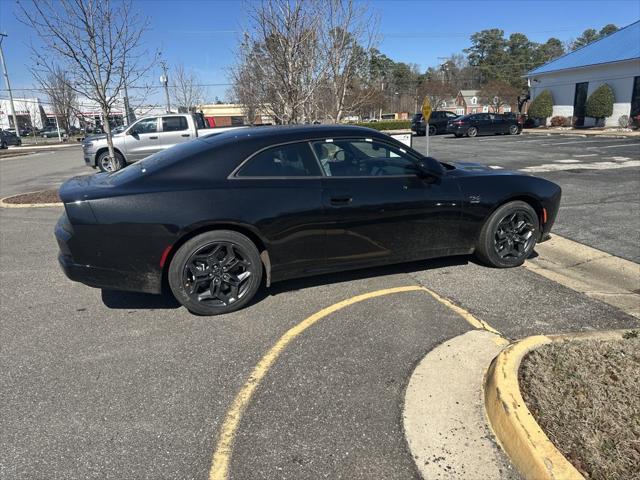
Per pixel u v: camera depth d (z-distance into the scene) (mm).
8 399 2881
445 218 4477
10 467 2326
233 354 3342
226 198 3764
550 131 28047
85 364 3258
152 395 2891
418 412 2654
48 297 4469
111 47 9062
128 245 3629
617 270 4840
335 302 4133
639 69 24875
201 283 3859
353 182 4156
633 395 2551
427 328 3613
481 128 28125
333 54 12031
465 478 2201
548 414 2412
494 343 3350
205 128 14977
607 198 7945
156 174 3793
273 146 4020
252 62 12664
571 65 29547
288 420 2629
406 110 74688
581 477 2025
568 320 3682
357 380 2979
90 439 2518
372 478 2219
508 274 4715
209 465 2318
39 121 81375
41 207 8836
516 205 4723
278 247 3965
